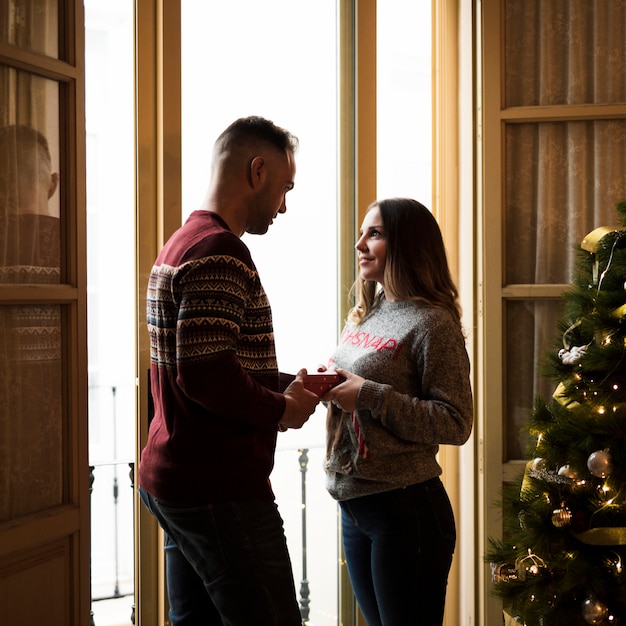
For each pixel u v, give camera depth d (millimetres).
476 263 2537
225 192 1656
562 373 2020
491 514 2496
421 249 1965
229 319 1447
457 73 2680
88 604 1910
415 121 2723
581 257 2158
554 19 2490
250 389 1467
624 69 2477
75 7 1875
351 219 2570
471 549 2586
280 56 2451
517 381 2541
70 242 1881
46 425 1838
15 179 1758
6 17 1732
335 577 2637
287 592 1536
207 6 2328
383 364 1905
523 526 2020
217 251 1470
